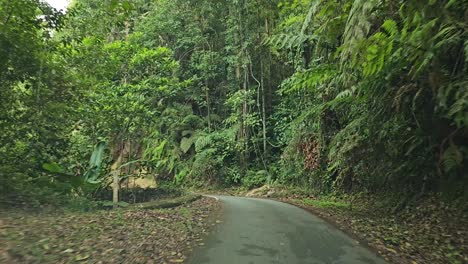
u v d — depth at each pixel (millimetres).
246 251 6070
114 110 14422
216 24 24672
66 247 5328
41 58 9680
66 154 11359
